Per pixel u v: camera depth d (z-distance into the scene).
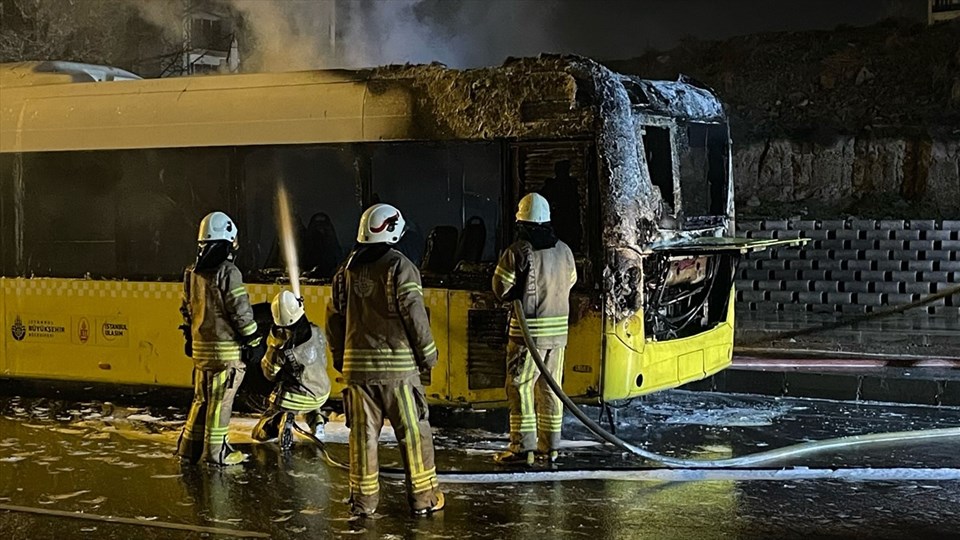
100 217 8.73
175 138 8.43
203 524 5.82
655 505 6.08
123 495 6.41
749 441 7.78
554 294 6.75
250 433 8.12
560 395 6.71
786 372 9.48
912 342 10.55
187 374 8.46
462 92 7.57
